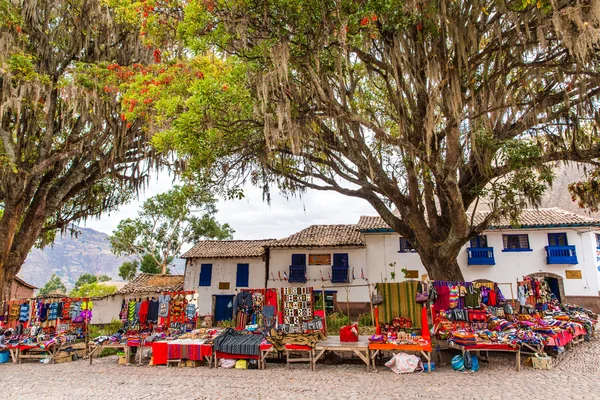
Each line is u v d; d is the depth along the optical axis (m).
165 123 10.81
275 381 7.88
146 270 35.00
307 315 10.39
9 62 12.54
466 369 8.44
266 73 8.35
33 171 14.74
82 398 6.94
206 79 8.65
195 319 11.74
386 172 12.15
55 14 14.25
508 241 19.61
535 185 9.59
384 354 10.29
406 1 7.27
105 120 15.12
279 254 21.61
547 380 7.46
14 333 11.05
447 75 8.04
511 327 9.36
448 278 10.59
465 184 11.11
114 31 15.29
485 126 9.59
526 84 9.70
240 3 7.82
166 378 8.34
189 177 11.80
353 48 8.75
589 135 11.40
